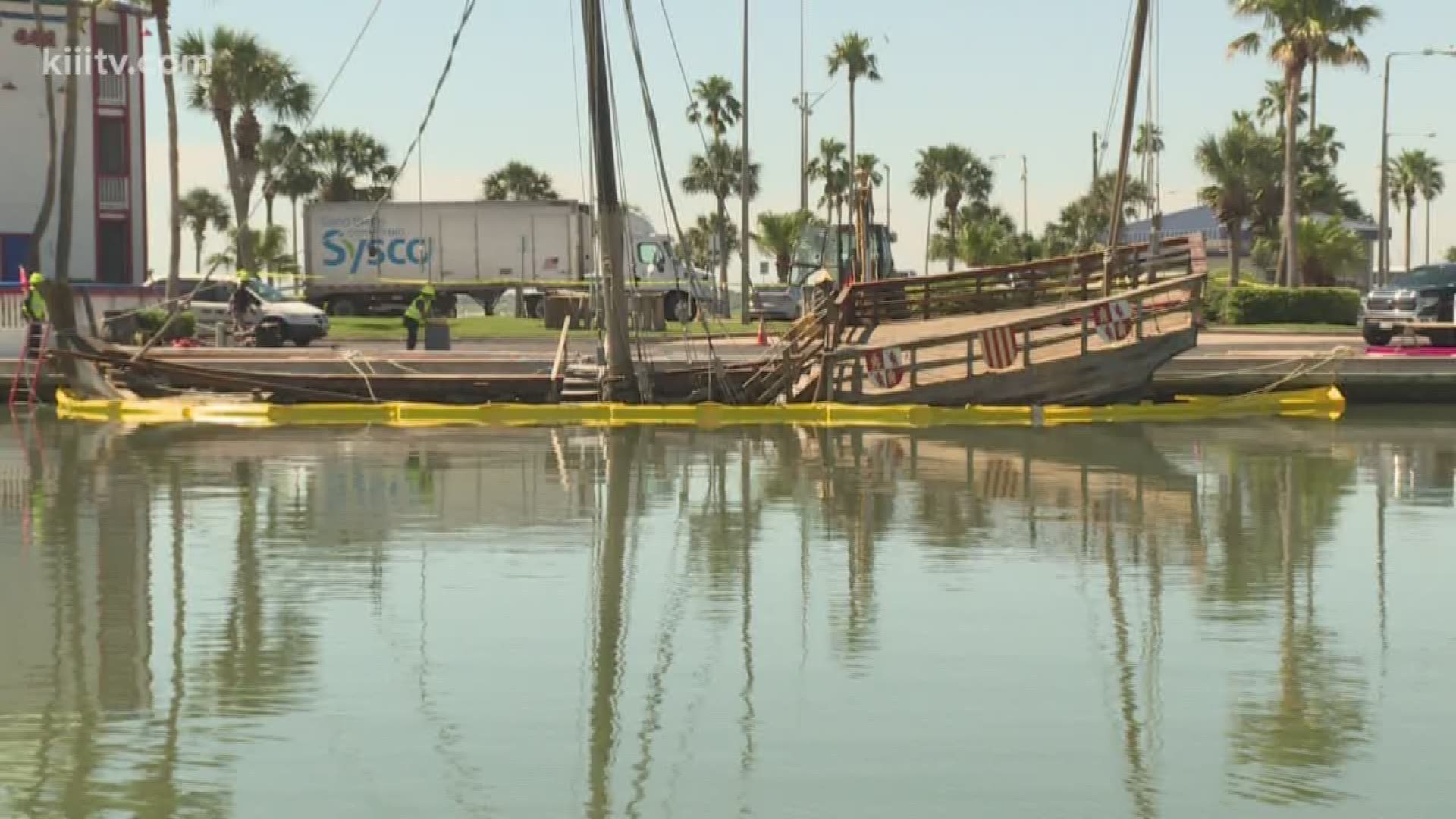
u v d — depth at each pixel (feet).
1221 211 353.72
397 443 102.94
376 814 32.32
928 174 579.48
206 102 304.50
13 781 34.19
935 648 45.44
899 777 34.42
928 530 66.28
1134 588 54.19
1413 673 42.78
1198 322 119.44
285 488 79.56
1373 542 63.41
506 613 50.11
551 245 293.64
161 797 33.24
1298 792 33.47
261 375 127.34
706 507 72.79
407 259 294.66
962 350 130.82
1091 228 157.17
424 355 155.12
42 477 84.28
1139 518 69.72
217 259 129.08
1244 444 102.37
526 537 64.64
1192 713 39.14
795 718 38.75
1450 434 109.81
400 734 37.45
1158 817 32.07
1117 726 38.04
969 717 38.73
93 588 54.24
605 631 47.65
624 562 58.90
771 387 124.16
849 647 45.65
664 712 39.17
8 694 40.98
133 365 127.75
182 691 41.24
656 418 120.06
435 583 54.90
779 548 61.98
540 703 40.01
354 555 60.39
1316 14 282.77
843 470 87.15
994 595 52.95
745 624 48.49
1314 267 347.97
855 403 122.93
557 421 120.16
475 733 37.60
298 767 35.14
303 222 296.10
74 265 237.86
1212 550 61.57
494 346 196.44
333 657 44.70
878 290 137.39
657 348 173.37
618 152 121.70
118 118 239.91
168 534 65.46
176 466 89.15
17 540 63.98
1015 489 79.00
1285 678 42.27
